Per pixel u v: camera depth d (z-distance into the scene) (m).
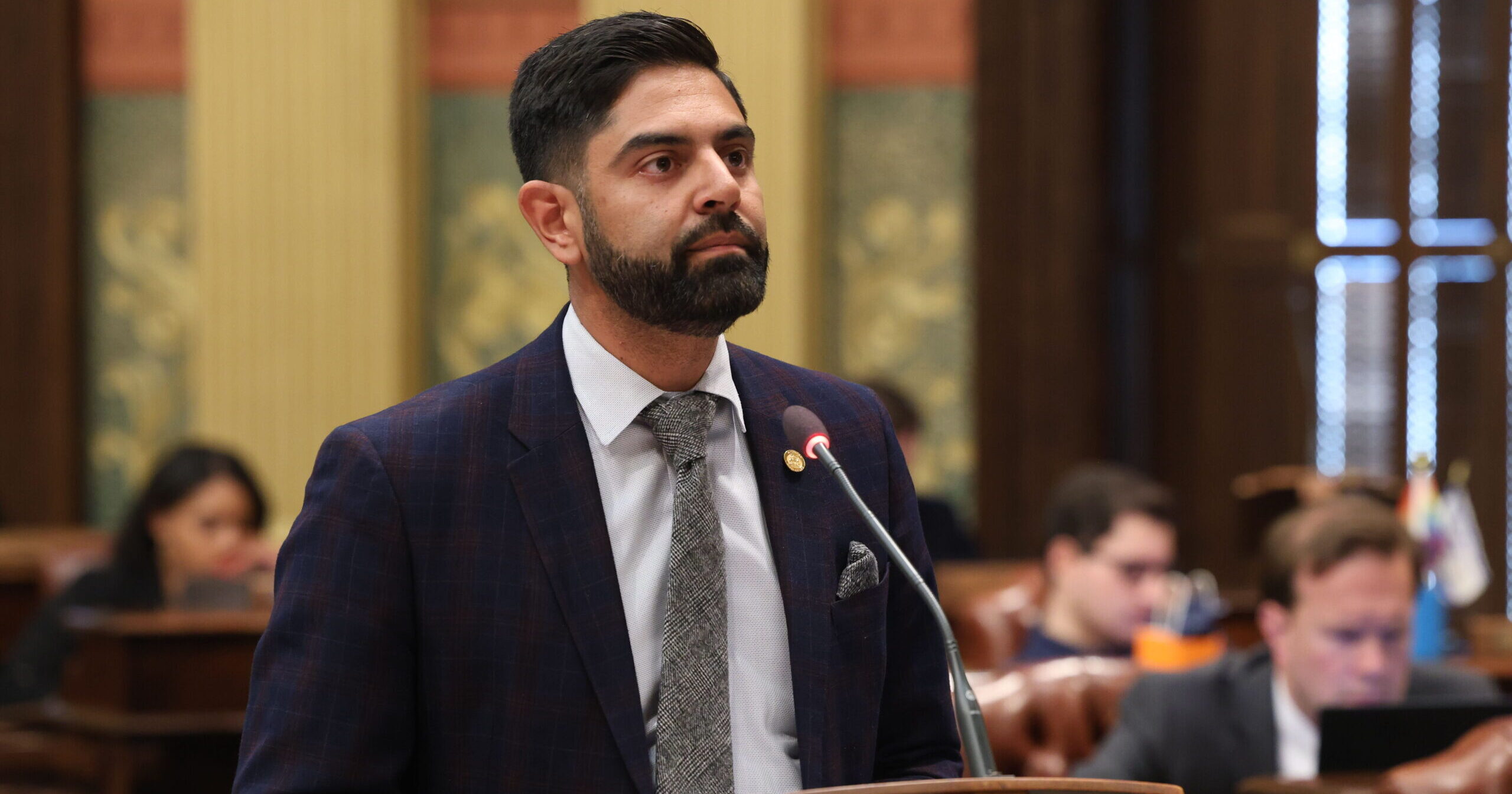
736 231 5.22
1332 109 22.69
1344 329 22.77
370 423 5.42
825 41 22.41
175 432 22.67
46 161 22.42
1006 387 22.39
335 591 5.14
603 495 5.46
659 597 5.39
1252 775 10.86
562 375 5.61
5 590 19.16
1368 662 10.55
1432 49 22.52
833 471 5.47
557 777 5.11
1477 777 7.57
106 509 22.78
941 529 20.19
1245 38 22.77
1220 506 22.86
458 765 5.15
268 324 21.94
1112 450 23.12
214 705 14.52
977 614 16.84
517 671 5.17
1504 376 22.45
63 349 22.45
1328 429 22.80
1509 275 22.42
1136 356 23.17
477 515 5.28
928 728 5.84
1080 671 12.27
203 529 16.47
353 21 21.88
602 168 5.25
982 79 22.23
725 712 5.25
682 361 5.54
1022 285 22.33
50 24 22.34
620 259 5.21
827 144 22.48
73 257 22.55
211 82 22.00
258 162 21.95
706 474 5.51
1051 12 22.17
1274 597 11.00
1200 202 22.91
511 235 22.47
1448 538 16.28
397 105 21.94
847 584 5.55
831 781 5.33
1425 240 22.59
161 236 22.64
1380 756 8.77
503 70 22.44
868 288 22.53
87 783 14.50
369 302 21.88
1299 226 22.75
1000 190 22.28
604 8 21.92
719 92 5.37
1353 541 10.59
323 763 5.00
